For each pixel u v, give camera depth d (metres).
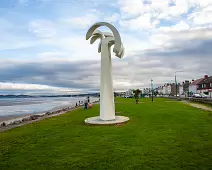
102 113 13.83
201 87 67.50
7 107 52.03
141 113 19.22
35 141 9.03
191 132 10.09
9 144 8.62
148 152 7.03
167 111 20.59
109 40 13.78
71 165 6.07
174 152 6.99
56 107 50.56
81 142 8.59
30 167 6.02
